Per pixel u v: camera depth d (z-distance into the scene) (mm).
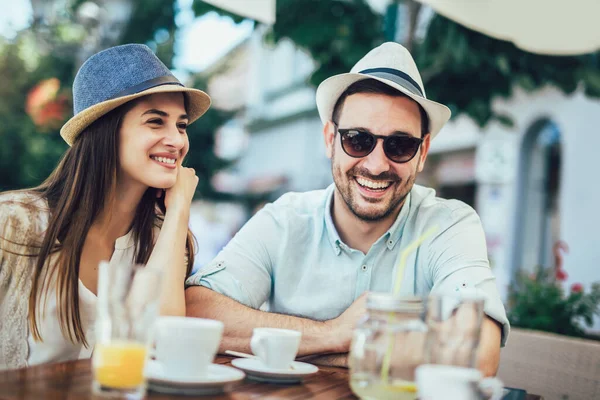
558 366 2363
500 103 9398
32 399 1300
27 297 2303
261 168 19281
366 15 4605
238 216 14781
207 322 1517
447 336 1414
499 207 9477
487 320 2131
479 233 2539
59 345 2330
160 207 2600
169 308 2223
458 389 1219
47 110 7293
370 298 1437
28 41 7621
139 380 1350
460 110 4891
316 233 2625
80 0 7195
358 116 2459
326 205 2623
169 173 2398
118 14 7188
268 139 18953
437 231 2529
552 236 8977
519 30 2902
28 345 2305
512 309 3861
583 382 2283
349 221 2562
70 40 7520
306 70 16297
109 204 2383
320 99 2613
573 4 2744
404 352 1404
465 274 2357
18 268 2299
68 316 2285
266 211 2697
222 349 2221
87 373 1570
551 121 8953
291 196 2764
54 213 2316
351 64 4508
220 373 1577
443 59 4512
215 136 8461
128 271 1356
